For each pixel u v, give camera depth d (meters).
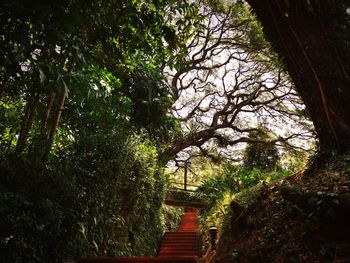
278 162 16.27
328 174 3.66
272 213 4.05
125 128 7.79
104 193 5.82
